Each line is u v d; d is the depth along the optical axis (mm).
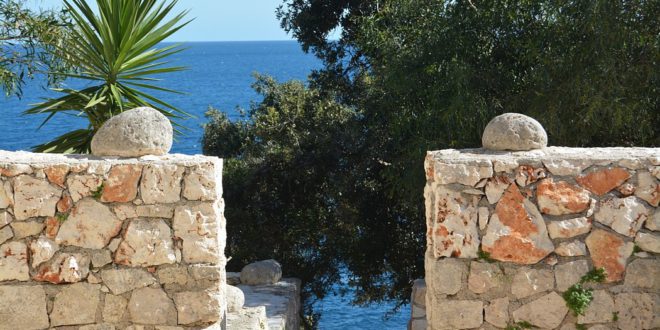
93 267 5316
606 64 9969
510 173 5148
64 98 8180
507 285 5176
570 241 5152
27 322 5312
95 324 5336
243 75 100938
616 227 5137
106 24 8039
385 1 14039
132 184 5281
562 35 10453
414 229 14812
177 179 5285
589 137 10617
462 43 11188
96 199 5293
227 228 15281
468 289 5184
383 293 15492
